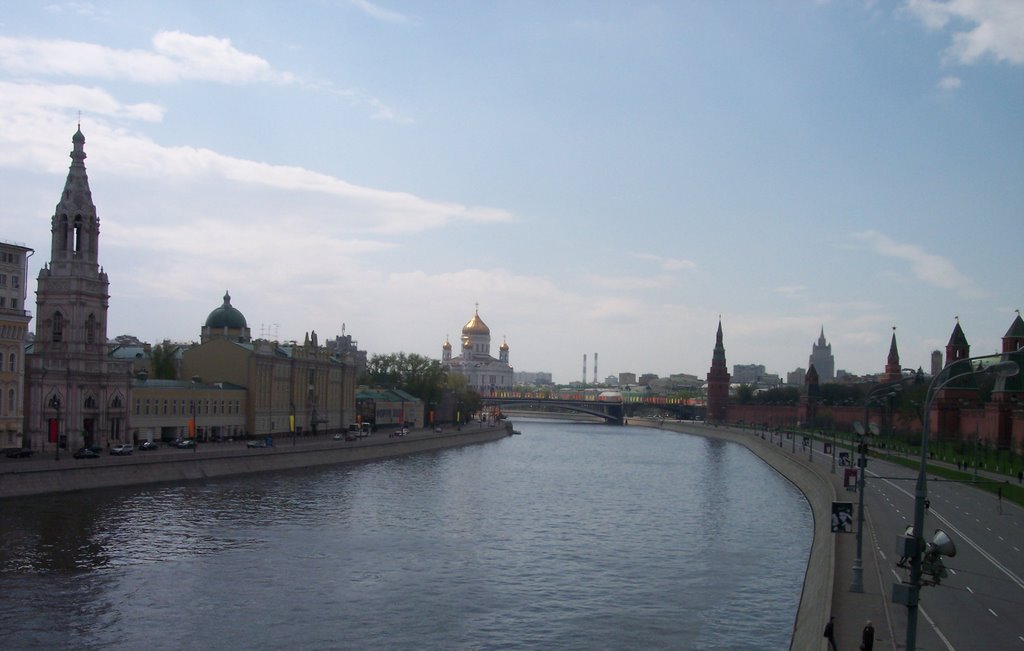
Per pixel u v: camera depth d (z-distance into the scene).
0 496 119.56
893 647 57.66
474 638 72.12
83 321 152.88
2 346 138.25
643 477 191.50
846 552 88.44
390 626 74.56
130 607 77.25
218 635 71.12
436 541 108.31
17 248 142.00
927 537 99.81
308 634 72.06
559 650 69.69
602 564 98.38
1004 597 72.62
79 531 103.88
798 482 178.75
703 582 91.00
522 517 129.00
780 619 78.50
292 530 111.31
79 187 155.12
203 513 119.50
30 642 68.12
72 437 149.88
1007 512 124.88
